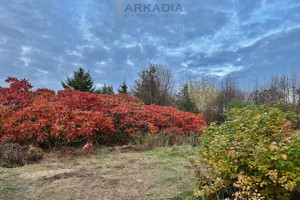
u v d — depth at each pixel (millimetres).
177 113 8070
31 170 4039
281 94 14164
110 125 6188
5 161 4324
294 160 2156
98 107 7094
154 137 6621
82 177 3711
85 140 6215
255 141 2506
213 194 2652
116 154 5488
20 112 5703
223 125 3201
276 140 2562
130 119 6832
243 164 2344
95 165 4457
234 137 2613
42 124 5328
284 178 2025
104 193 3076
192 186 3256
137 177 3705
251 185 2219
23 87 7812
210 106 16422
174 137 7121
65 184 3391
